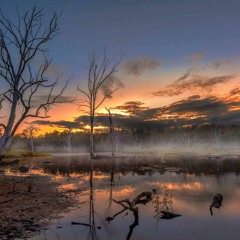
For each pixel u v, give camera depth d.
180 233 10.12
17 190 18.98
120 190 19.30
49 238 9.53
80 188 20.19
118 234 10.03
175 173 29.97
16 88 17.61
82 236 9.74
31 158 64.19
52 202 15.13
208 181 23.39
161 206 14.33
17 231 10.19
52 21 18.52
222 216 12.31
